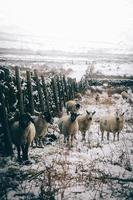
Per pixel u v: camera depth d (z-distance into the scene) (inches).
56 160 295.6
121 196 223.8
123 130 487.2
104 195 223.9
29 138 287.4
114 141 410.6
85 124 412.5
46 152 323.6
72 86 703.1
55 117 498.6
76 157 313.6
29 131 286.2
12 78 334.6
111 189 234.1
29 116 279.7
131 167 285.3
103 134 455.8
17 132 284.7
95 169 273.9
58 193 220.8
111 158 301.1
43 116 341.1
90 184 241.4
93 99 809.5
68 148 346.6
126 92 938.7
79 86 868.6
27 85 360.8
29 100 360.8
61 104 552.4
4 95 317.7
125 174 268.1
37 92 412.5
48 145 359.9
